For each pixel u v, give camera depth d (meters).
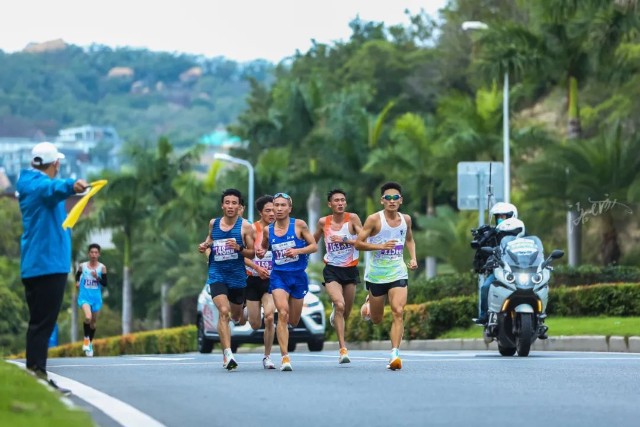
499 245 48.22
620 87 124.44
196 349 92.25
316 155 164.25
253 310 40.28
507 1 192.88
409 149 149.00
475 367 37.22
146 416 24.36
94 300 61.44
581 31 107.94
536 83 115.50
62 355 117.38
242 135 194.50
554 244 123.12
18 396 23.92
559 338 57.22
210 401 27.02
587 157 106.06
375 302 37.84
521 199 115.75
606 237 108.12
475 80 132.75
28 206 29.58
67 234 30.02
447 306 69.75
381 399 27.00
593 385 30.25
